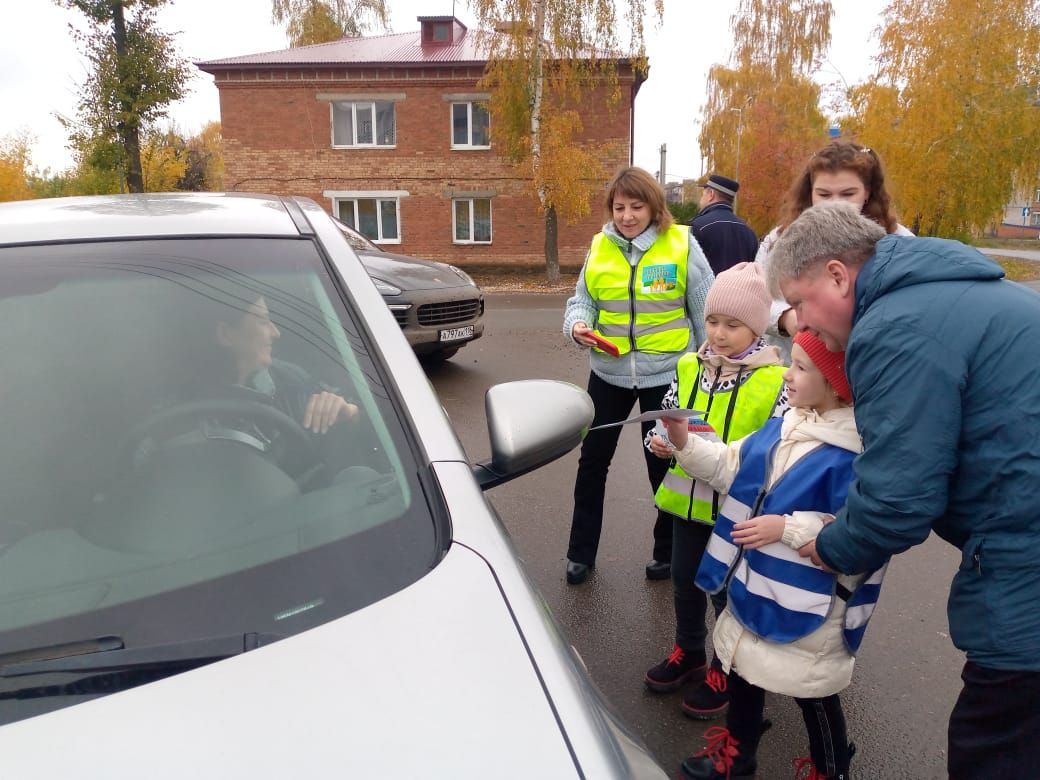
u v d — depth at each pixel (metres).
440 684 1.07
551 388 1.88
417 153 22.83
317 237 1.90
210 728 1.01
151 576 1.26
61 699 1.06
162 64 21.05
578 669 1.18
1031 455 1.41
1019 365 1.41
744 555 2.05
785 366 2.80
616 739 1.10
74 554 1.30
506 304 15.86
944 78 21.61
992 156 21.47
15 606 1.22
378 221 23.44
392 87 22.52
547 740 1.01
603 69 19.98
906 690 2.81
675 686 2.79
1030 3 21.14
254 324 1.65
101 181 26.17
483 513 1.39
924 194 22.05
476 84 21.33
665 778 1.14
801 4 34.97
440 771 0.96
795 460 1.98
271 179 23.02
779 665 2.00
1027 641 1.46
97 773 0.95
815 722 2.11
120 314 1.61
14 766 0.96
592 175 19.94
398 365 1.65
